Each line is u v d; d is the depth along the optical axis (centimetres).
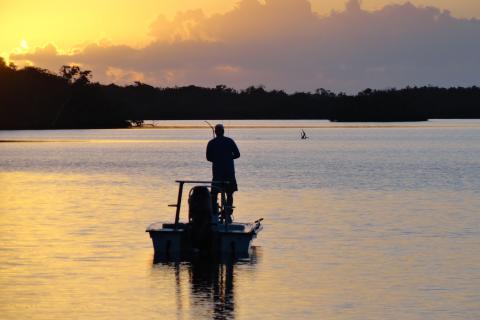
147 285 2577
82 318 2173
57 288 2517
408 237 3522
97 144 18862
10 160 11250
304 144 17925
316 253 3134
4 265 2873
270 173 8050
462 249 3197
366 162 10188
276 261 2978
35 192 5903
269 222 4050
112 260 2986
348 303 2336
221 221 3416
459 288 2511
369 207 4728
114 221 4075
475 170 8400
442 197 5366
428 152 13225
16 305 2305
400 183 6631
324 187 6238
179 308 2278
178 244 3134
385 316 2195
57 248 3228
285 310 2259
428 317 2183
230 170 3538
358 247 3266
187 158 11725
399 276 2691
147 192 5856
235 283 2605
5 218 4209
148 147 16788
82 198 5378
